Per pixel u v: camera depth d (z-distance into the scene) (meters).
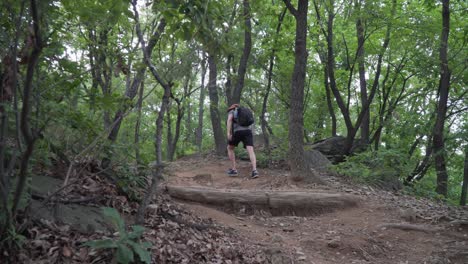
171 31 3.55
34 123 3.10
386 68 16.20
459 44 12.90
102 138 3.82
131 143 4.20
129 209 4.28
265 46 12.12
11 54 2.76
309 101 21.09
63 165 4.30
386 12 11.98
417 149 17.44
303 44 7.88
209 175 7.90
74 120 3.45
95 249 3.21
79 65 3.60
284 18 12.31
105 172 4.49
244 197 6.17
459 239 5.65
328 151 13.13
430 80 13.45
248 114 8.22
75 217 3.63
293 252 4.66
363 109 12.78
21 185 2.63
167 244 3.79
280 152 10.29
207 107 22.00
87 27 3.42
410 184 10.94
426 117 14.05
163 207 4.82
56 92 3.34
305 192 6.59
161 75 3.66
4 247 2.80
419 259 5.00
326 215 6.34
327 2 12.29
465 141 12.56
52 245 3.12
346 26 13.07
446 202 9.36
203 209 5.60
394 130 14.38
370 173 9.06
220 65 7.11
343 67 16.42
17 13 2.88
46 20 2.96
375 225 5.89
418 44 12.38
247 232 5.14
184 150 14.18
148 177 5.50
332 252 4.96
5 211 2.71
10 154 3.03
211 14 3.56
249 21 10.66
